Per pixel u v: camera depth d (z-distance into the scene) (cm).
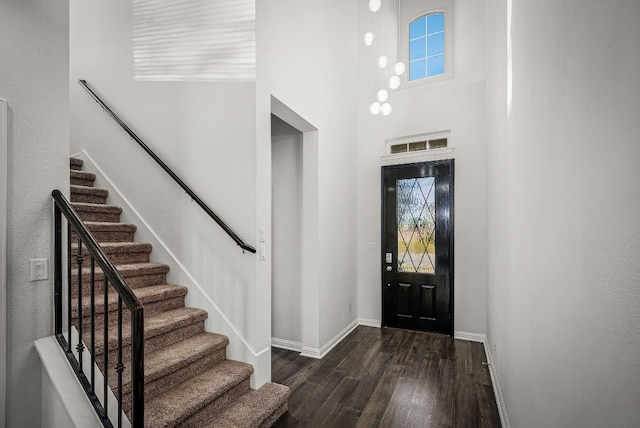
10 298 162
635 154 69
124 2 319
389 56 454
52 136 179
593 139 89
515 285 192
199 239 268
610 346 79
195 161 272
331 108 383
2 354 158
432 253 420
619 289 75
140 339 138
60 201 173
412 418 231
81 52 348
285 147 375
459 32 415
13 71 165
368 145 458
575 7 101
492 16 308
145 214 298
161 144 291
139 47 307
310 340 347
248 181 247
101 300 219
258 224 246
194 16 274
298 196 367
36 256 172
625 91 73
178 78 282
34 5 173
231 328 250
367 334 414
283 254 374
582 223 96
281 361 332
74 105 353
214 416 204
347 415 235
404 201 437
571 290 104
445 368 312
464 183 402
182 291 265
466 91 405
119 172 317
